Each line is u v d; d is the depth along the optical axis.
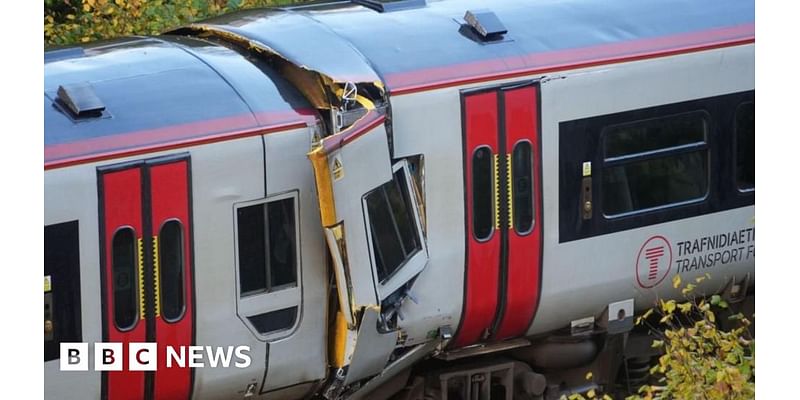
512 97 32.72
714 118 35.97
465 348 33.88
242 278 29.84
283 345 30.56
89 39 42.06
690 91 35.50
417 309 31.94
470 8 34.69
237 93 30.33
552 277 33.88
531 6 35.16
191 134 29.03
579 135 33.84
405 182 31.45
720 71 35.91
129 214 28.33
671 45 35.09
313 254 30.72
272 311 30.36
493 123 32.50
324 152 28.81
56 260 27.56
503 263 33.06
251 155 29.64
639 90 34.69
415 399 34.34
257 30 32.59
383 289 30.72
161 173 28.61
